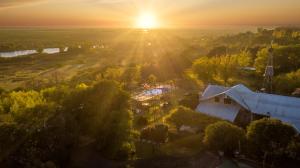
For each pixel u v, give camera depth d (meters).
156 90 101.81
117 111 53.50
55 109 54.69
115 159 50.31
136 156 52.59
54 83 125.38
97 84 57.09
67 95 59.66
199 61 119.50
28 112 52.59
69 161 48.47
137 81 120.38
